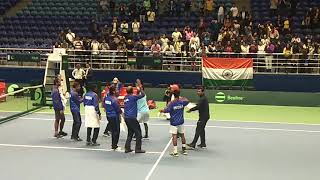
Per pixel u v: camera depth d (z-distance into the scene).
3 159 13.21
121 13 30.95
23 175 11.73
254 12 30.84
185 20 30.33
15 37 30.66
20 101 24.23
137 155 13.84
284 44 26.08
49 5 33.28
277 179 11.72
